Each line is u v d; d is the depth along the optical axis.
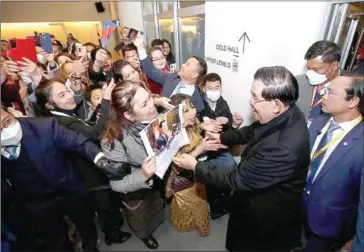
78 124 1.25
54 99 1.26
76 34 6.51
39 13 5.97
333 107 1.00
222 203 1.66
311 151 1.18
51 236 1.19
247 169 0.92
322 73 1.27
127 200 1.35
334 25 1.55
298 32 1.71
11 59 1.68
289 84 0.85
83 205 1.24
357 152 1.00
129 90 1.06
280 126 0.89
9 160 0.97
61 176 1.10
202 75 1.79
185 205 1.45
